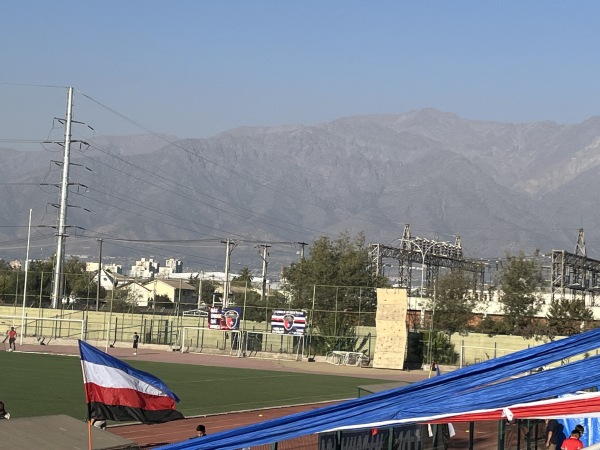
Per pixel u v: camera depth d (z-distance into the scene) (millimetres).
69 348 115125
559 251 128250
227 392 72312
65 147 140000
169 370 91000
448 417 12438
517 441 32188
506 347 111438
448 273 136000
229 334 120312
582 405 12211
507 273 121125
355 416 13047
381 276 141500
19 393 64562
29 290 165625
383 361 108000
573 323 114438
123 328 124938
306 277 135750
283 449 24125
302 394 73750
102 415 27281
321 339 117062
